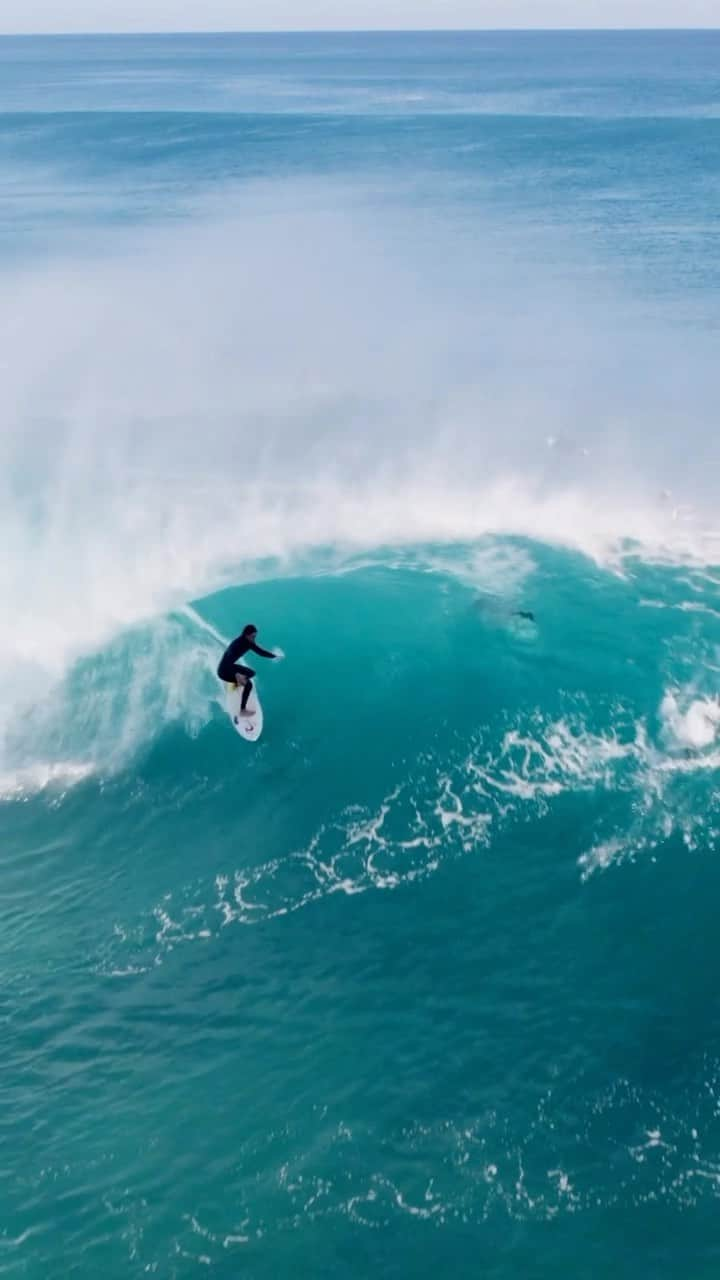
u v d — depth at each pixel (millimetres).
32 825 44469
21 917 39875
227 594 53469
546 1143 31156
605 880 39875
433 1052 34094
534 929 38219
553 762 44344
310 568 57875
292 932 38562
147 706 48812
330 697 48250
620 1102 32156
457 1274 28031
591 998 35625
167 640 50906
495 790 43625
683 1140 30984
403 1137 31531
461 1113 32156
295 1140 31578
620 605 51938
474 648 49562
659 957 36969
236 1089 33219
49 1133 32000
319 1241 28922
